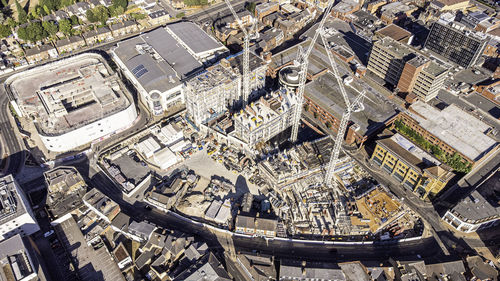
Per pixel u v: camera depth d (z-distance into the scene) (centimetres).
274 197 19512
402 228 18250
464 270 16288
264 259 16588
